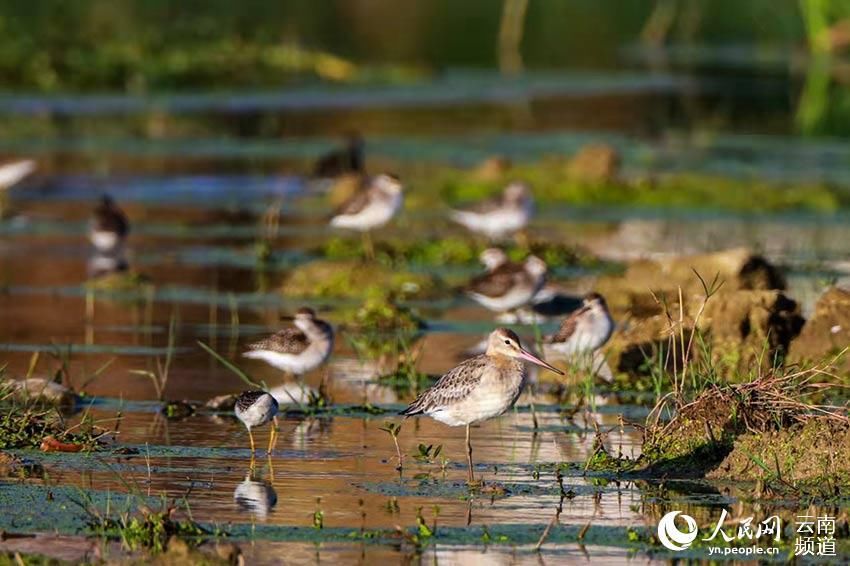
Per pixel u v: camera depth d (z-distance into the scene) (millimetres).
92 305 22547
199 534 12438
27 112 42781
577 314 18484
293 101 46875
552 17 66625
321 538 12398
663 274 21234
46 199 31906
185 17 58219
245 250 27438
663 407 15875
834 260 26328
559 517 13109
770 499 13617
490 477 14273
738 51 61406
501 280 21938
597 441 14836
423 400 14586
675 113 46500
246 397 14648
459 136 41719
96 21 55219
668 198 32781
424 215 30922
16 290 23547
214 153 38438
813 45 58938
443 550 12219
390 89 50000
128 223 28547
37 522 12664
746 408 14625
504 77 53438
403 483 14023
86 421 15703
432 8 66250
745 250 20969
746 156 39062
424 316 22609
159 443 15242
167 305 22734
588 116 45750
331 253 26797
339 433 15844
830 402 15406
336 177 33500
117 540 12289
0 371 16578
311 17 62469
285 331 17828
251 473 14242
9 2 56344
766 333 18031
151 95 46750
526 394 17797
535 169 34438
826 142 42094
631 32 65312
